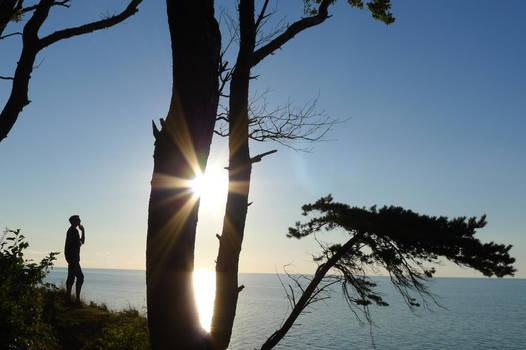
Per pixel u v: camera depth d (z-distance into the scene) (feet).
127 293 488.85
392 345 256.93
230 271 16.26
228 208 16.58
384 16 25.62
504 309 637.30
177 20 11.46
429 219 28.12
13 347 17.54
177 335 10.37
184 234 10.89
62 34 24.03
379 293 29.30
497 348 264.72
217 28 12.14
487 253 26.94
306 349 220.02
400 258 28.27
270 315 390.21
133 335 28.91
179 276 10.68
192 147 11.22
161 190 11.05
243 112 16.87
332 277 28.66
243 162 16.71
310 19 17.58
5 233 19.48
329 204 29.91
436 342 280.10
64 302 40.40
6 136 23.50
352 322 366.43
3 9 23.71
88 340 29.91
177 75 11.48
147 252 10.93
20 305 18.71
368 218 27.76
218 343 15.62
